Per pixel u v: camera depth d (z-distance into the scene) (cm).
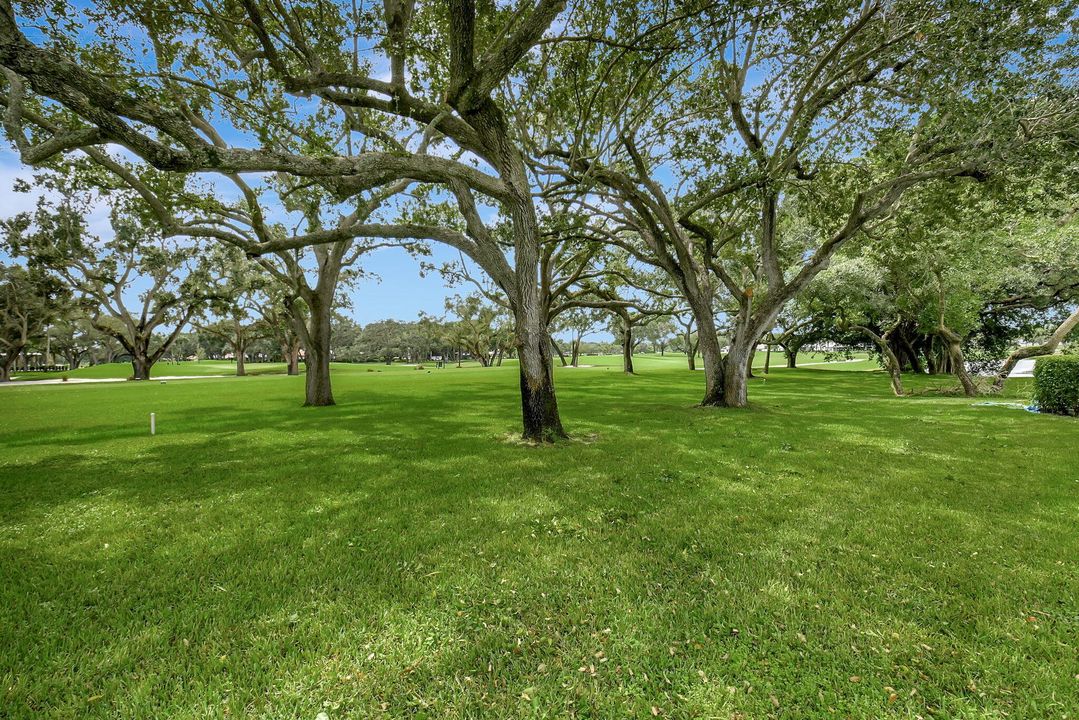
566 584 408
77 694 287
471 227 1092
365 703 274
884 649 312
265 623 356
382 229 1055
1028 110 950
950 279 2109
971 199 1313
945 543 483
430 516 596
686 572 429
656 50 948
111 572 448
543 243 1747
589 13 1017
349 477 802
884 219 1627
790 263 2261
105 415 1761
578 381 3362
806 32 1097
